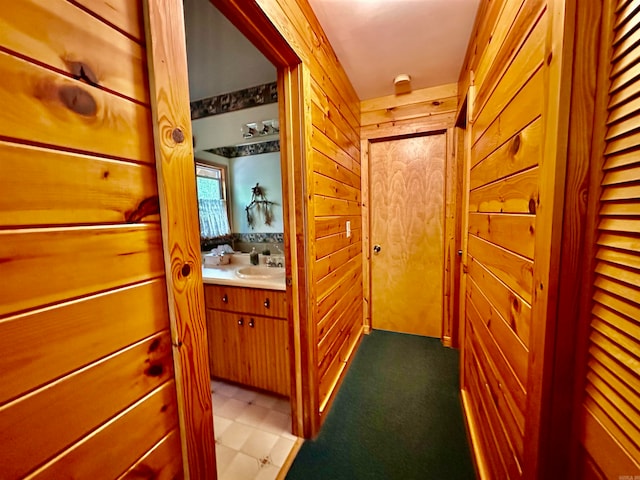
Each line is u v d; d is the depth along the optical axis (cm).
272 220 240
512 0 88
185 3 117
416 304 272
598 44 54
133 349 55
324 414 163
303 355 144
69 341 44
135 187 54
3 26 36
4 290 37
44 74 40
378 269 280
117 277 51
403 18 149
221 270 217
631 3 47
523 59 79
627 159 48
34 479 41
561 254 60
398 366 218
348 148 217
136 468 56
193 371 67
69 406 45
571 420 62
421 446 143
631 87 47
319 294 155
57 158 42
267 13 97
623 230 49
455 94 231
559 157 58
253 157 238
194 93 203
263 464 135
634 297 47
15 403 39
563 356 62
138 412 56
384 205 273
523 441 77
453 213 241
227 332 188
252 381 186
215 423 163
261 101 192
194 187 66
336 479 126
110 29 49
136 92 54
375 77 216
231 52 153
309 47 136
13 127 37
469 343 157
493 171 107
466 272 163
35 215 40
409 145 259
